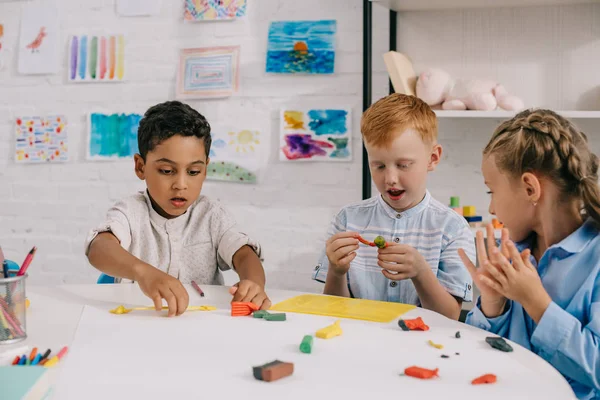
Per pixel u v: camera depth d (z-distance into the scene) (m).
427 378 0.66
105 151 2.53
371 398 0.60
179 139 1.26
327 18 2.35
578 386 0.92
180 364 0.71
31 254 0.83
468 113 1.99
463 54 2.20
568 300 0.96
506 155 1.01
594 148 2.13
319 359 0.73
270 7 2.40
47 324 0.90
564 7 2.13
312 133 2.36
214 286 1.21
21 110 2.59
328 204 2.36
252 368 0.67
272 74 2.39
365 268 1.41
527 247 1.08
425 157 1.32
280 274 2.40
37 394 0.60
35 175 2.58
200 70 2.45
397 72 2.04
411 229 1.39
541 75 2.16
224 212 1.45
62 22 2.57
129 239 1.35
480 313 1.03
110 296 1.10
